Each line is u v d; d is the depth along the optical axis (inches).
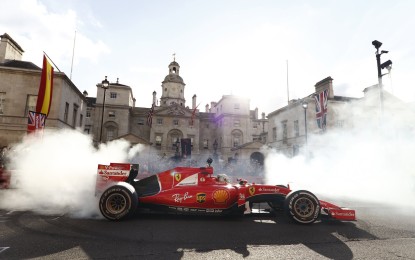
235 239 170.1
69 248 144.9
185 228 196.5
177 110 1829.5
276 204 258.2
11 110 822.5
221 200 230.7
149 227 196.5
